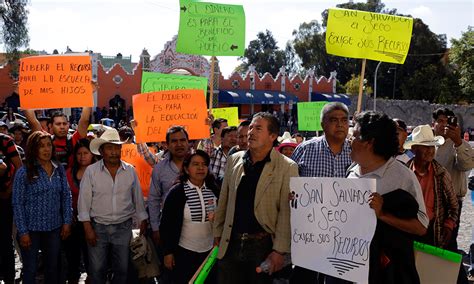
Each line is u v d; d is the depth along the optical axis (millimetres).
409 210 3051
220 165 6871
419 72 58531
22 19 35000
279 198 3982
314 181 3383
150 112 6723
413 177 3199
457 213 4891
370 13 6180
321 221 3342
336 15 6152
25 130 8984
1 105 34906
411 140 5441
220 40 7035
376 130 3123
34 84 6559
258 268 3840
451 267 3307
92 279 5422
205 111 6855
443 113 6273
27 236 5156
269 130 4008
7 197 5781
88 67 6598
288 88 48562
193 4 6988
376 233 3193
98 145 5391
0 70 34844
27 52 35594
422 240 4727
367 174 3256
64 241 5926
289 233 3910
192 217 4949
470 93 45562
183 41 6980
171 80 7535
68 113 10398
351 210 3207
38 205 5227
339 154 4773
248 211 4039
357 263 3160
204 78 7652
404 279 3125
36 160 5238
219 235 4355
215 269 4809
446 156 6121
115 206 5367
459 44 45219
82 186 5352
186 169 5008
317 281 4672
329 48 6168
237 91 44688
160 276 5555
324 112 4766
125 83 39469
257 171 4059
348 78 68688
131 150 6957
